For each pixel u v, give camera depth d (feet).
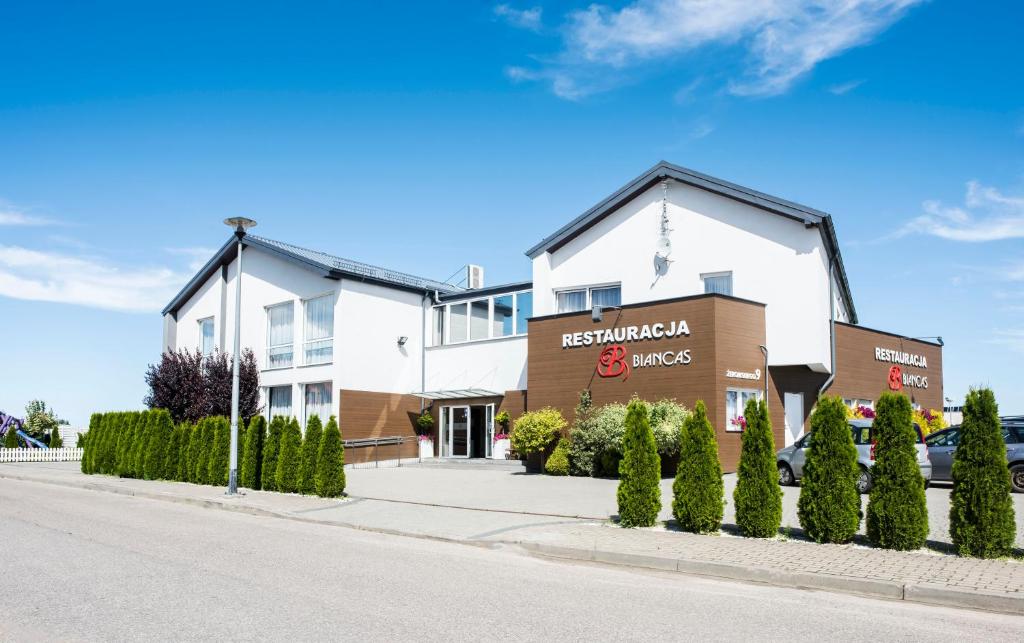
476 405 94.73
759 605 25.39
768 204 72.69
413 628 22.17
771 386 72.64
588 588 27.81
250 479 64.39
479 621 22.99
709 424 39.17
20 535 40.19
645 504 40.14
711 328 67.56
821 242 72.33
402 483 65.67
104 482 72.18
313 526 45.09
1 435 119.55
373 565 32.07
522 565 32.53
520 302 93.04
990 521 31.09
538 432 74.13
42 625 22.56
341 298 95.45
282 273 104.73
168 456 75.15
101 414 87.40
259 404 104.83
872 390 80.48
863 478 53.72
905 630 22.43
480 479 69.05
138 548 36.14
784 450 59.31
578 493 56.39
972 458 31.78
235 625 22.49
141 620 23.07
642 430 40.96
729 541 35.94
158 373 97.81
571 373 77.20
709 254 76.69
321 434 58.70
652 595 26.76
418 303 103.91
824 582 28.14
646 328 71.77
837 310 89.97
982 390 32.14
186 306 123.13
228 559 33.32
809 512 35.47
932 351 95.04
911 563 30.22
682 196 78.95
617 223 83.10
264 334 106.83
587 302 84.89
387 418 98.43
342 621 22.93
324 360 97.19
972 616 24.21
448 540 39.17
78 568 31.04
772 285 72.79
